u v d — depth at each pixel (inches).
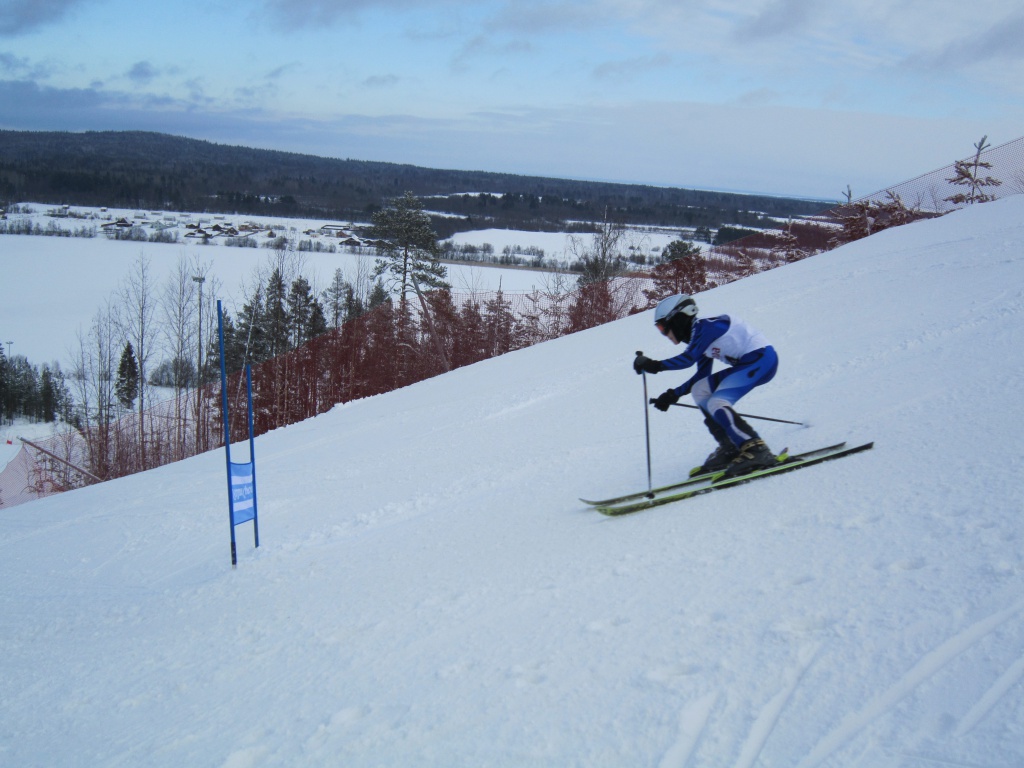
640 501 186.5
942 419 196.4
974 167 792.3
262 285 1599.4
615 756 88.4
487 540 190.9
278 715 119.3
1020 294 318.7
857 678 93.9
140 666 161.6
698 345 187.0
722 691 96.7
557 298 1052.5
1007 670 88.9
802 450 201.6
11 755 130.2
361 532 235.3
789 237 916.0
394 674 124.0
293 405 1300.4
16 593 258.4
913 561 122.0
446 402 496.1
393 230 1509.6
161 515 341.7
